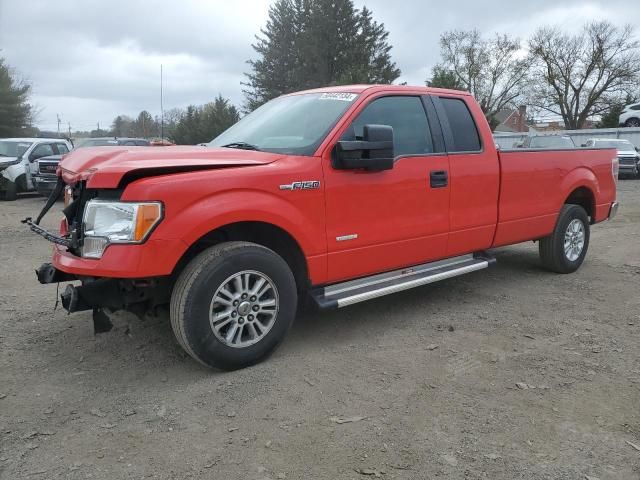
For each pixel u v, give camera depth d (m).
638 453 2.87
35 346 4.25
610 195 6.94
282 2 51.56
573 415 3.23
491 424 3.13
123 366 3.88
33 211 12.64
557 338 4.43
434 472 2.71
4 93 47.56
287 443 2.95
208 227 3.48
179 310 3.49
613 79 52.72
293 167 3.89
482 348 4.21
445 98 5.07
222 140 4.93
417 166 4.62
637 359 4.02
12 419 3.18
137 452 2.87
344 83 40.47
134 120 63.81
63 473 2.69
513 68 55.56
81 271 3.43
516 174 5.51
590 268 6.84
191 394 3.46
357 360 3.98
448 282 6.12
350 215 4.20
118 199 3.43
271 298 3.87
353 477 2.67
